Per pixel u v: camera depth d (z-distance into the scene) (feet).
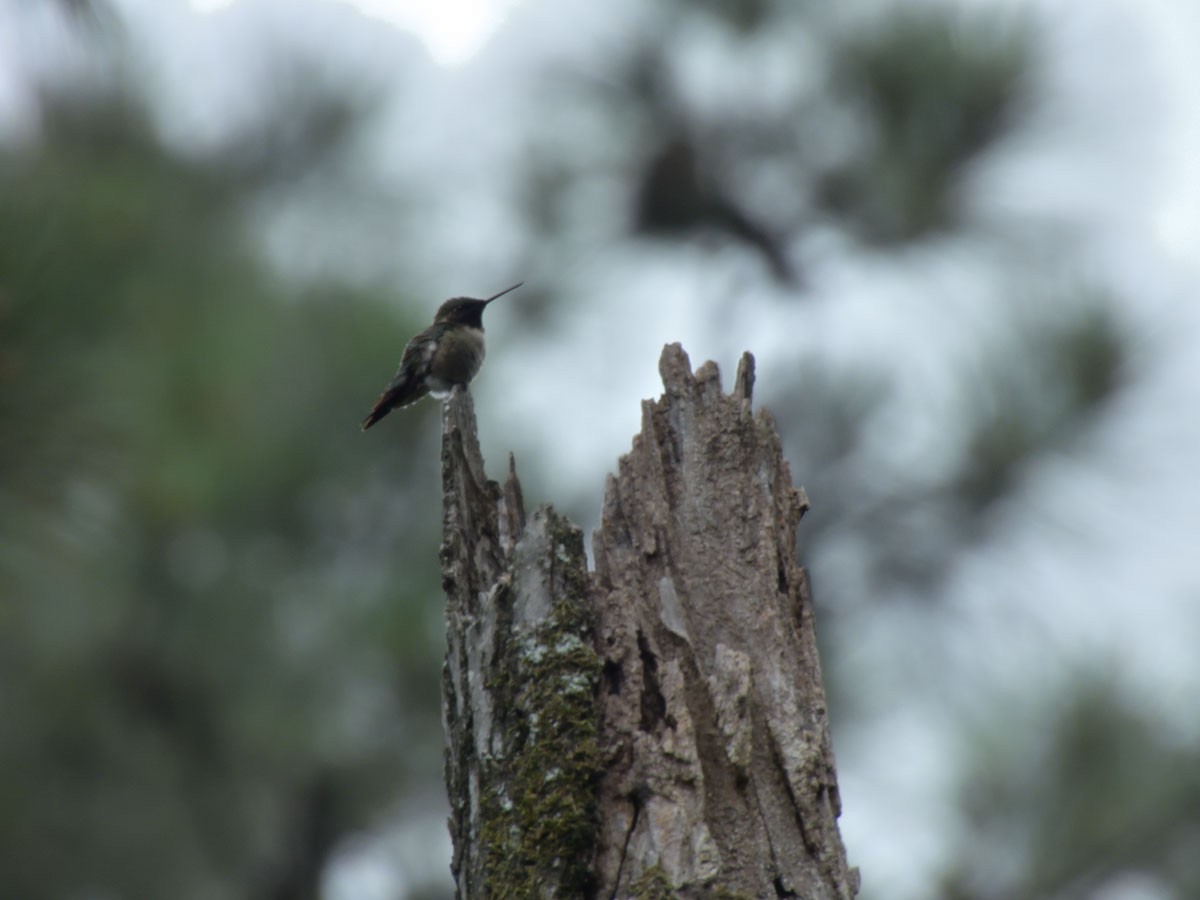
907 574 38.70
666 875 15.97
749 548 18.25
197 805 37.11
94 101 36.45
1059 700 31.83
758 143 44.83
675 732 16.60
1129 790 31.01
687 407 19.02
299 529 36.45
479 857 16.69
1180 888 30.63
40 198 21.97
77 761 36.32
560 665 16.94
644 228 46.24
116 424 21.31
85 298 21.01
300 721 36.09
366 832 37.86
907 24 42.78
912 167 42.09
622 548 17.97
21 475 19.95
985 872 31.55
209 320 36.14
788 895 16.43
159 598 34.65
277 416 36.27
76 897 37.01
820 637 38.04
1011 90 40.70
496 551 19.29
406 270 41.22
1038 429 37.09
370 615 35.78
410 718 37.24
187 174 39.14
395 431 37.65
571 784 16.40
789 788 16.90
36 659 34.22
